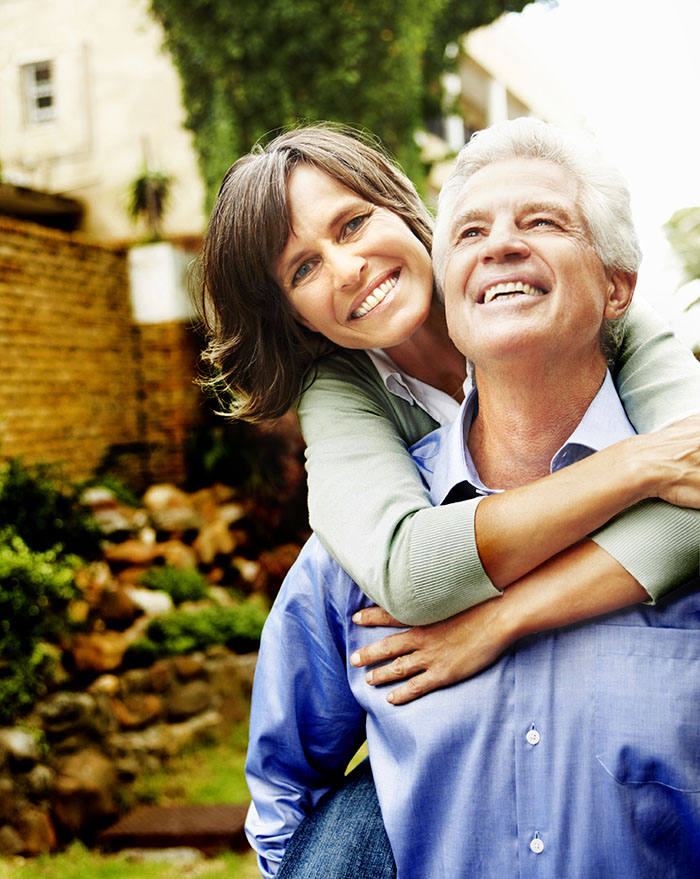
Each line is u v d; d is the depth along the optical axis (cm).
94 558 511
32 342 665
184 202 838
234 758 473
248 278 126
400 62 741
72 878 345
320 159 122
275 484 720
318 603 119
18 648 399
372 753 113
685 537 95
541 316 97
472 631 102
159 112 852
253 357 135
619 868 96
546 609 98
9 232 648
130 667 471
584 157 102
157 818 405
